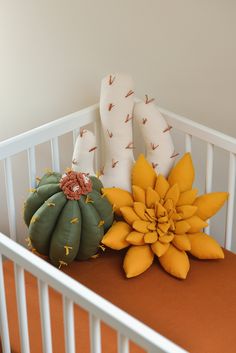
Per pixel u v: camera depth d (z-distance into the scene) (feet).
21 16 7.14
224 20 6.12
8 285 5.74
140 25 6.53
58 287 4.24
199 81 6.50
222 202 6.09
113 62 6.84
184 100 6.66
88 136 6.16
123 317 3.88
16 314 5.45
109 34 6.73
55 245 5.75
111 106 6.15
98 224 5.81
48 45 7.12
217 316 5.40
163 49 6.53
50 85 7.32
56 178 5.98
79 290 4.11
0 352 5.65
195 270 5.92
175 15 6.33
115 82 6.15
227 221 6.31
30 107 7.61
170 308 5.49
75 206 5.69
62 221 5.69
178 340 5.17
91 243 5.84
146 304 5.53
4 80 7.64
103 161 6.92
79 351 5.03
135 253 5.90
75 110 7.29
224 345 5.14
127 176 6.30
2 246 4.57
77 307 5.44
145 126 6.23
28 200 5.90
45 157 7.71
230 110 6.47
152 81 6.73
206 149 6.72
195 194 6.08
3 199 8.38
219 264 6.00
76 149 6.22
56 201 5.68
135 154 7.04
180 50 6.45
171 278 5.82
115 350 5.02
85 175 5.84
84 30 6.84
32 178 6.18
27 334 4.94
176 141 6.86
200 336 5.21
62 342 5.12
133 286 5.74
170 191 6.07
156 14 6.41
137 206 6.01
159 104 6.82
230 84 6.36
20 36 7.25
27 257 4.42
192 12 6.24
